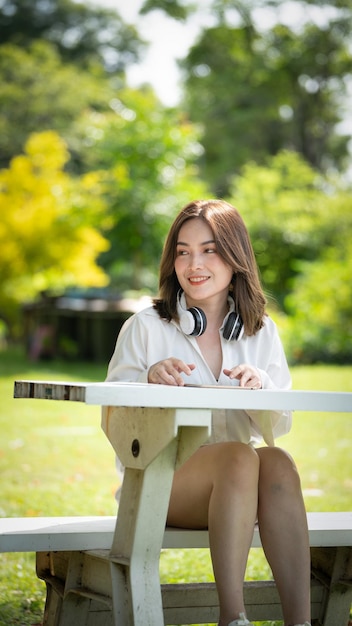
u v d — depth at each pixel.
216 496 2.27
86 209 20.80
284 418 2.71
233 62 32.25
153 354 2.80
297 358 17.03
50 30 35.31
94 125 21.50
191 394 2.03
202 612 2.52
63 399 2.06
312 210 22.02
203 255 2.81
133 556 2.17
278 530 2.31
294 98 32.62
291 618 2.26
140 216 20.38
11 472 6.29
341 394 2.16
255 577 3.79
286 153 25.45
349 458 7.25
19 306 22.83
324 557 2.72
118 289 26.62
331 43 31.05
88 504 5.17
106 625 2.57
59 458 7.04
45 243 21.09
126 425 2.24
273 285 21.50
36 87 31.27
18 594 3.48
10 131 30.86
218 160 32.69
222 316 2.92
